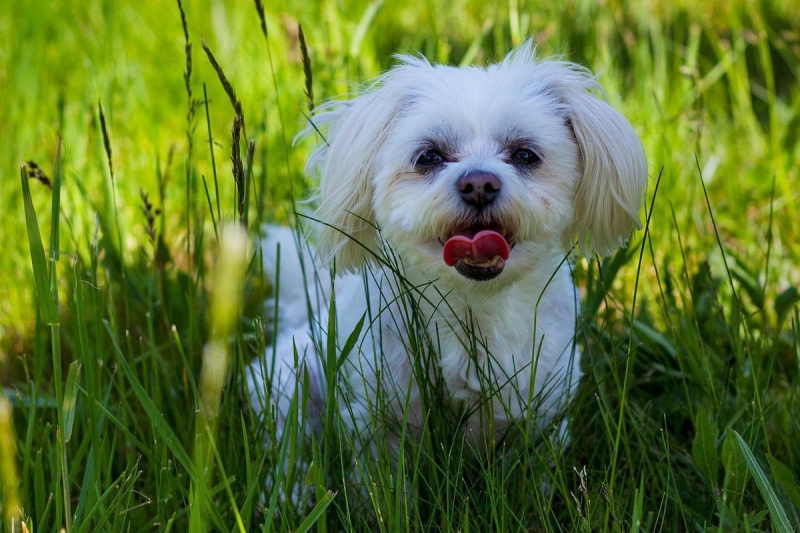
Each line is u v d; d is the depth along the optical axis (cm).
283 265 108
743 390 97
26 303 113
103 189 115
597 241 98
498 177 89
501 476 88
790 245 121
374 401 95
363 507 90
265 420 89
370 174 96
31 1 164
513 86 95
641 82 136
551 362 96
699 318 107
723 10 180
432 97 93
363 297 97
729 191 126
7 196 122
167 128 139
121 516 84
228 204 124
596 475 93
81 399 92
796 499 85
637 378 104
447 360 95
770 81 131
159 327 108
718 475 92
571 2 158
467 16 177
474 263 90
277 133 129
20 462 92
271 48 146
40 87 139
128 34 164
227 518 89
